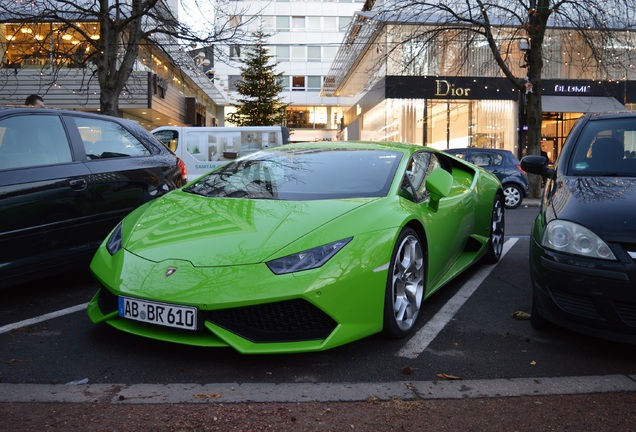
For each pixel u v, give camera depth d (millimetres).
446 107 22797
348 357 3008
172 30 12492
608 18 15883
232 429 2170
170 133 12422
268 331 2758
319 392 2520
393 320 3158
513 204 12195
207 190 3785
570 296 2938
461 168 5113
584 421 2264
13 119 4027
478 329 3537
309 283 2705
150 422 2221
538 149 15555
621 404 2424
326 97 48500
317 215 3115
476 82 22547
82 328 3479
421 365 2906
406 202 3537
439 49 21344
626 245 2789
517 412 2346
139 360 2930
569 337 3381
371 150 4137
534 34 15102
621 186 3303
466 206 4547
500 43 20750
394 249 3156
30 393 2492
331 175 3754
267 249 2857
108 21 11703
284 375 2740
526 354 3088
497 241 5500
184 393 2494
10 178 3799
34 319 3678
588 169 3738
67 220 4109
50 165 4098
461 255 4836
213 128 12414
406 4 17391
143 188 4762
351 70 32656
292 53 48156
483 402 2445
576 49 21516
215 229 3100
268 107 38938
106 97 11875
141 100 20094
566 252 2945
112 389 2535
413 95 22453
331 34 48188
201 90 36656
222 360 2928
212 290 2699
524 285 4660
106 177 4434
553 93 23469
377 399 2459
